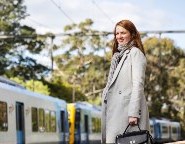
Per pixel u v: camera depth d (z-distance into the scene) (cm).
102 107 624
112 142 605
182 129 8212
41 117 2589
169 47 7419
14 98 2175
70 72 6775
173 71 7550
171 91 7625
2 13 4966
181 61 7512
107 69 6719
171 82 7581
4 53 5022
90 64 6762
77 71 6788
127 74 607
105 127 623
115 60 621
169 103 7769
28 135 2352
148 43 7394
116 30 620
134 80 599
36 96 2531
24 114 2300
